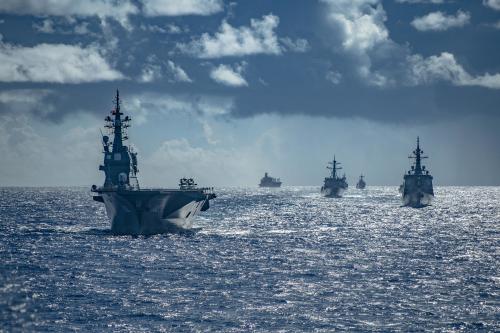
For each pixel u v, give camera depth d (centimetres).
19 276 16575
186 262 19688
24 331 11788
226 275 17662
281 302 14488
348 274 18175
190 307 13875
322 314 13525
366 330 12469
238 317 13175
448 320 13250
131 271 17938
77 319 12700
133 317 13012
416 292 15788
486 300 15012
